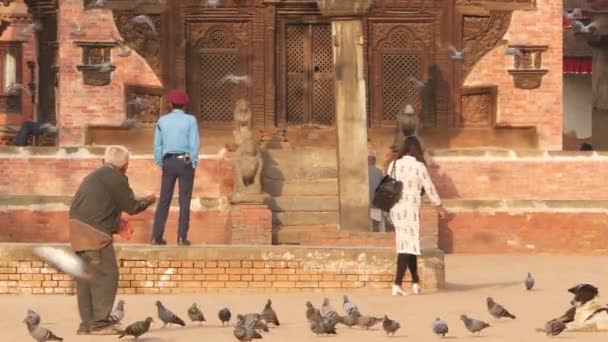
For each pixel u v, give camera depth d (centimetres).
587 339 2252
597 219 3756
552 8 4066
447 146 4047
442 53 4047
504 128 4056
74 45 4012
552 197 3878
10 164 3788
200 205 3662
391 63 4050
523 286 3017
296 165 3803
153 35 4019
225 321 2405
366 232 3456
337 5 3478
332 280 2875
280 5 4022
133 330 2197
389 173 2852
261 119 4022
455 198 3853
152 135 4022
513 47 4053
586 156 3875
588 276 3222
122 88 4019
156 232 3189
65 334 2300
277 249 2869
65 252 2267
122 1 4016
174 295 2825
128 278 2842
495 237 3753
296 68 4050
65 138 4019
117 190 2292
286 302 2719
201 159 3800
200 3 4016
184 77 4022
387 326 2269
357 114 3481
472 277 3198
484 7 4053
